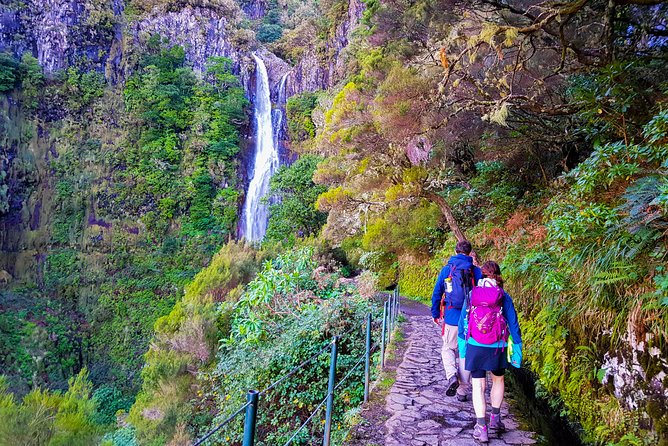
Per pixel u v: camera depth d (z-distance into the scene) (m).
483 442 3.33
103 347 28.64
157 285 32.19
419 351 6.98
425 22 8.35
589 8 6.09
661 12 5.65
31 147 33.22
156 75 37.34
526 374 4.93
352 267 19.95
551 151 8.82
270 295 8.13
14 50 34.69
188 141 37.00
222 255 13.75
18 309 28.05
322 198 12.08
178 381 9.76
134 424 9.68
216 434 7.59
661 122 3.48
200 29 42.25
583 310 3.59
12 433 5.83
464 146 11.40
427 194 10.11
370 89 9.12
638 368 2.82
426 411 4.21
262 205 36.88
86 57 36.97
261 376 7.39
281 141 41.22
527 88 7.49
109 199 34.16
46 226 32.31
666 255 2.96
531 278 5.26
